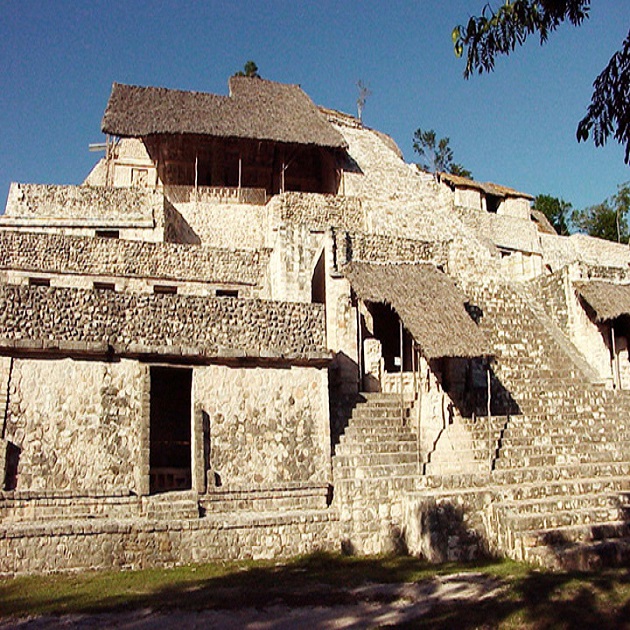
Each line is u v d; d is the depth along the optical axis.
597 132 6.87
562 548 10.76
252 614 8.15
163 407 17.08
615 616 7.70
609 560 10.73
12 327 11.78
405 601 8.67
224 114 26.55
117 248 19.84
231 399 13.09
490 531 11.92
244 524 11.80
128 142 28.91
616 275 22.59
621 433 16.88
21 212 20.39
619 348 21.02
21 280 18.61
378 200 26.00
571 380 19.19
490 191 35.34
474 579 9.75
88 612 8.25
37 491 11.22
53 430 11.66
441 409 15.98
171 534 11.31
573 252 36.38
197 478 12.32
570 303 21.42
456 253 24.03
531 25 7.26
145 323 12.77
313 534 12.30
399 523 12.57
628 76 6.56
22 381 11.66
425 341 14.18
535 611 7.88
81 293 12.42
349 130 31.78
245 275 21.22
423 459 14.12
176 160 26.83
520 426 16.27
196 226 24.55
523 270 26.39
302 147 26.73
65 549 10.66
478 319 20.41
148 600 8.80
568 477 14.25
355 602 8.69
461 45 7.38
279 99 29.78
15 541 10.48
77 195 21.08
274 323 13.86
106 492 11.60
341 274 17.06
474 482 13.23
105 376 12.25
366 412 15.21
